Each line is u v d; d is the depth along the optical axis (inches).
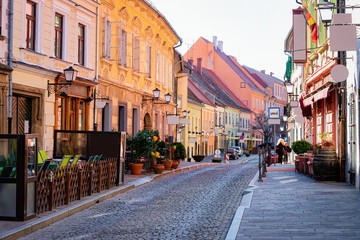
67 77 690.8
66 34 791.7
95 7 903.7
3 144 389.1
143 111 1232.8
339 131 725.9
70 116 826.8
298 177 821.9
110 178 644.7
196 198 577.6
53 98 748.6
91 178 560.1
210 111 2600.9
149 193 627.2
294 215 417.7
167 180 817.5
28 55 676.1
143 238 350.0
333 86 769.6
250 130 3565.5
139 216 446.3
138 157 885.2
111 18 983.6
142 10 1174.3
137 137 887.7
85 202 501.4
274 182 731.4
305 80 1152.2
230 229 357.1
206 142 2522.1
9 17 629.9
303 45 916.6
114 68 1005.2
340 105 713.6
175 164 1072.8
